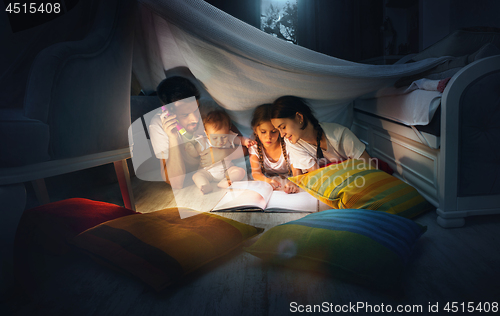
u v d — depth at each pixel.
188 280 0.86
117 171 1.24
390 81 1.38
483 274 0.81
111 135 1.09
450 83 1.01
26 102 0.81
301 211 1.31
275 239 0.93
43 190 1.30
